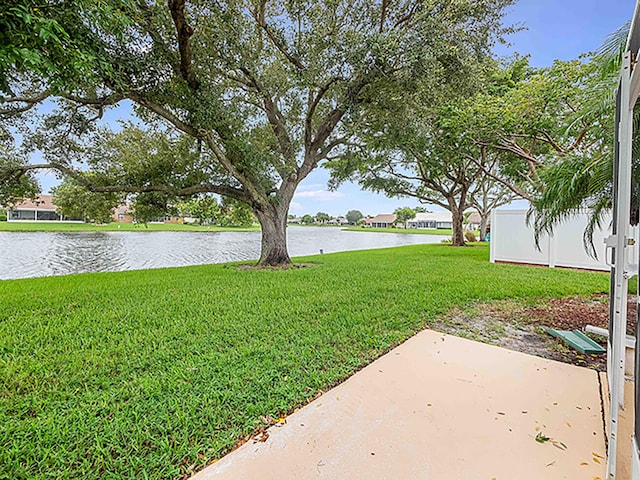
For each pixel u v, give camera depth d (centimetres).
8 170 749
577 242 843
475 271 792
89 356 296
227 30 661
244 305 472
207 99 716
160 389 239
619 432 190
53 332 360
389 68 674
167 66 689
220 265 993
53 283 676
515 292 550
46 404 221
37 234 2683
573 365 284
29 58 227
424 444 183
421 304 472
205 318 411
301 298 513
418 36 646
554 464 169
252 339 338
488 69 911
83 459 171
